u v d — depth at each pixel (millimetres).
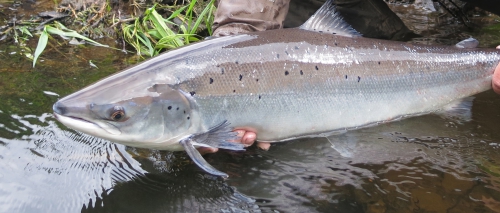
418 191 755
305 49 867
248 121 829
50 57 1184
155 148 797
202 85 786
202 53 805
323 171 797
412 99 943
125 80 755
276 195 740
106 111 724
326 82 869
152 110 751
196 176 774
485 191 754
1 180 730
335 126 897
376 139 893
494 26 1562
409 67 931
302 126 871
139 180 758
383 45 932
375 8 1324
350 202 729
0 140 821
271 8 962
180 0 1516
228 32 930
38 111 917
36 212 679
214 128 788
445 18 1650
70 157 798
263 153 843
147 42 1254
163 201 717
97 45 1283
